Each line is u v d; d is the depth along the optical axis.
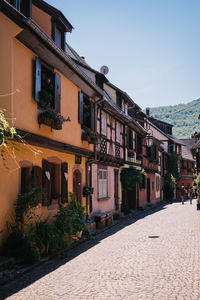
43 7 10.71
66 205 11.56
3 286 5.93
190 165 54.78
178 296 5.13
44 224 8.67
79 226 10.31
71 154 12.41
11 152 8.09
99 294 5.32
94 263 7.58
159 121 44.03
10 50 8.04
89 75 16.69
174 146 44.00
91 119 14.16
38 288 5.74
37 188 8.34
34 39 8.88
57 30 11.48
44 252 8.26
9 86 7.96
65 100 11.62
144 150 27.36
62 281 6.14
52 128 10.27
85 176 14.16
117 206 19.48
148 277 6.27
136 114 25.20
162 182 37.47
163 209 24.75
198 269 6.84
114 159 17.94
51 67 10.35
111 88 19.69
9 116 7.89
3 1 7.57
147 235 11.74
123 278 6.24
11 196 8.04
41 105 9.59
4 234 7.72
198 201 23.56
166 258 7.94
